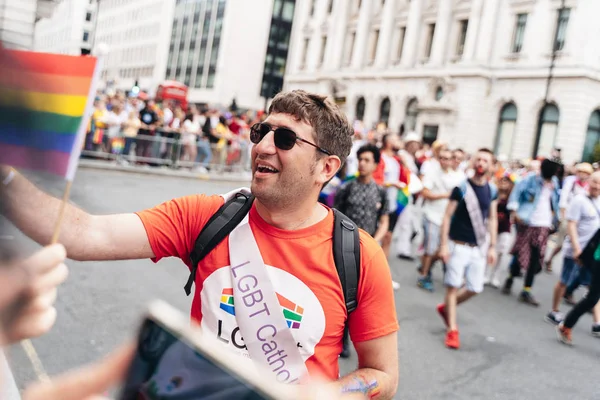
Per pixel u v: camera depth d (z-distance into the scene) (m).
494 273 8.48
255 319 1.64
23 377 3.20
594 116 31.80
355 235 1.78
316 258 1.69
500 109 35.09
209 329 1.68
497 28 35.34
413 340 5.31
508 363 5.06
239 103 62.81
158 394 0.77
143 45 79.31
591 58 30.78
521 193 7.67
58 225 1.20
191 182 14.95
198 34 67.62
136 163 15.34
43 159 1.12
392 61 42.91
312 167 1.73
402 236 9.45
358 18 46.44
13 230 0.79
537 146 29.95
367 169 4.94
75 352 3.68
